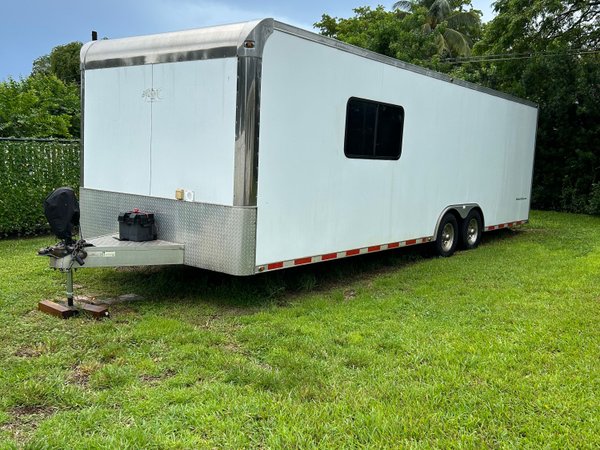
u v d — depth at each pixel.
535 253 8.61
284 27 4.98
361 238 6.32
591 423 3.11
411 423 3.06
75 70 27.80
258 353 4.16
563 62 15.05
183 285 5.89
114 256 4.91
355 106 5.95
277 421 3.07
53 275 6.29
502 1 15.66
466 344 4.34
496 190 9.49
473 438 2.93
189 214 5.25
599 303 5.62
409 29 18.58
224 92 4.89
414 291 6.14
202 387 3.49
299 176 5.34
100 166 6.16
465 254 8.52
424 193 7.43
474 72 18.19
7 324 4.60
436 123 7.47
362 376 3.72
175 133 5.34
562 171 15.79
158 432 2.91
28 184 8.80
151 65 5.49
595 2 14.59
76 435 2.86
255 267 5.00
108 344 4.17
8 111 10.98
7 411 3.13
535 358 4.05
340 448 2.82
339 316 5.09
